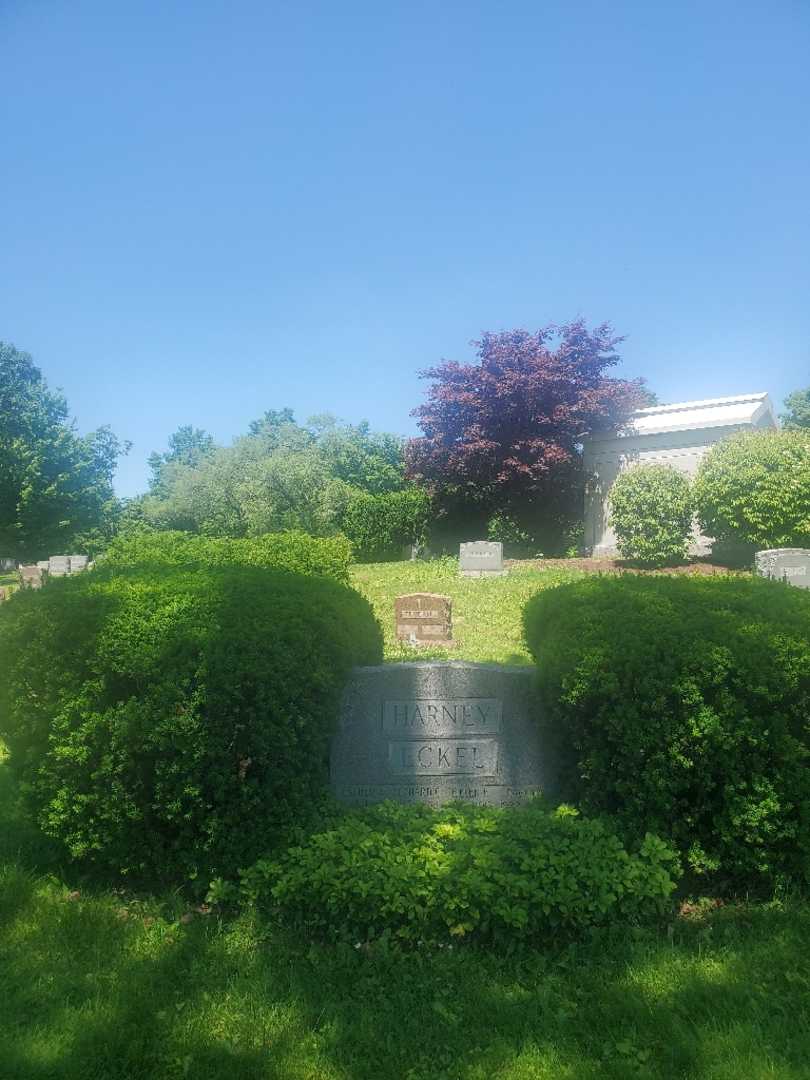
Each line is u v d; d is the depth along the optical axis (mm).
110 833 4137
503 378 26219
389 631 11844
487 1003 3295
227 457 39938
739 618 4184
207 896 3988
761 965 3490
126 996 3342
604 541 24672
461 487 27656
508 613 12727
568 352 26469
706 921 3877
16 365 47688
